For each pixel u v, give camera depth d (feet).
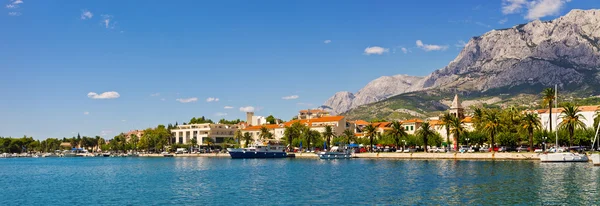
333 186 290.15
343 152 640.99
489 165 419.95
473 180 299.58
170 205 230.07
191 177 376.48
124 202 243.60
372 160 576.20
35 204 245.86
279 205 223.71
